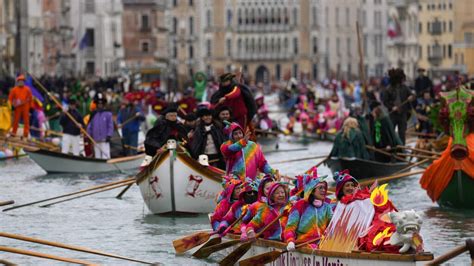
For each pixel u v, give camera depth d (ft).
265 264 135.95
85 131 261.65
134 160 262.88
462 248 121.19
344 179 135.44
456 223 180.86
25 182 239.50
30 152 254.68
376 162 228.63
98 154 263.08
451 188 194.39
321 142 385.09
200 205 187.11
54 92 445.37
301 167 275.59
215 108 192.24
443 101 194.70
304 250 131.34
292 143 380.17
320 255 129.39
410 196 214.28
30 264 150.51
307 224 135.44
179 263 148.05
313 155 315.17
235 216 148.87
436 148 254.68
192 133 192.24
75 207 199.72
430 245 160.97
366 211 129.08
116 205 202.08
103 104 263.70
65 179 245.24
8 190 224.94
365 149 235.61
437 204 203.00
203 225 178.70
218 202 151.94
